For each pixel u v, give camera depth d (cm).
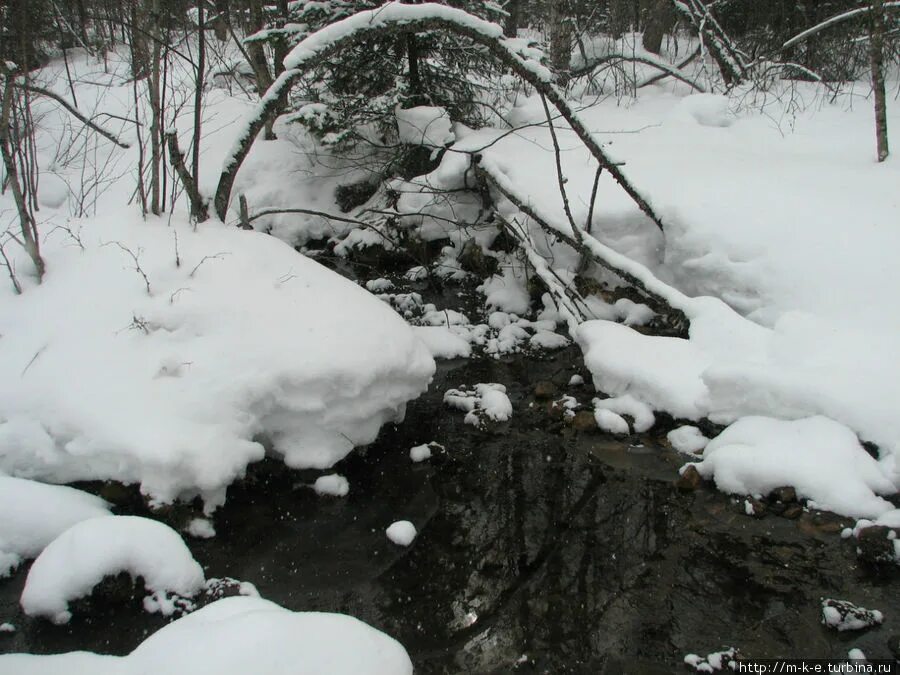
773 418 434
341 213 856
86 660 255
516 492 428
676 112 847
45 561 322
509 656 309
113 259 478
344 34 573
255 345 418
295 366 409
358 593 347
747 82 938
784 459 399
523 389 553
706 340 512
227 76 1081
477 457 464
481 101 920
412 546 381
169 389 390
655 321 607
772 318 518
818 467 391
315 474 421
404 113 795
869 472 387
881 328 455
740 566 356
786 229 543
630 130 818
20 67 555
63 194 830
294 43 781
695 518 396
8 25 555
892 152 653
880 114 628
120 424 376
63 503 362
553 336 622
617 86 1016
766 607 330
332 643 231
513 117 899
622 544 380
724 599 337
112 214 546
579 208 645
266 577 355
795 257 523
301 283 479
